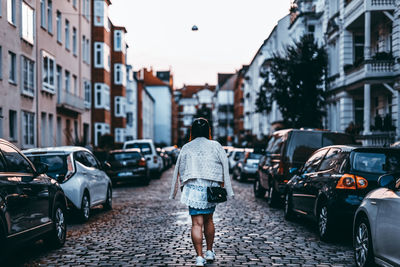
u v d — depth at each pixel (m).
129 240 8.91
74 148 12.12
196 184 6.51
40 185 7.43
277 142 14.66
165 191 19.95
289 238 9.03
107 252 7.82
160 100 111.81
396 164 8.12
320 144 13.18
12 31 23.47
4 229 5.92
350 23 26.52
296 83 28.72
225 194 6.45
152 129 99.25
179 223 11.01
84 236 9.45
